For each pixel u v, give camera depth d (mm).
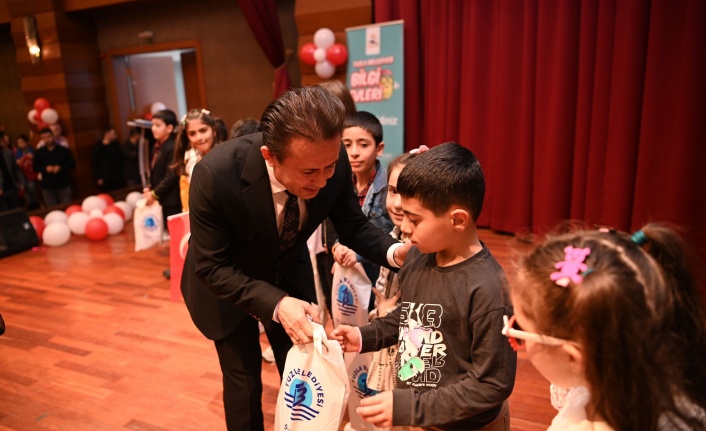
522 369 2414
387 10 4891
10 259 4602
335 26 5242
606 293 685
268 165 1318
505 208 4578
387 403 1051
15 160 6750
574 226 910
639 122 3631
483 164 4688
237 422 1565
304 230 1474
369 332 1294
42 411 2285
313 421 1289
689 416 747
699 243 3443
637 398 696
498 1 4285
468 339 1081
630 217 3793
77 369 2633
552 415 2082
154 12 7227
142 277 3980
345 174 1504
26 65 7547
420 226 1089
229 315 1509
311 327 1264
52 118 7367
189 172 3236
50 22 7211
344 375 1284
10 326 3193
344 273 1838
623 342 683
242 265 1488
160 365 2641
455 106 4746
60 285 3893
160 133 4055
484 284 1050
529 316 782
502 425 1223
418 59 4922
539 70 4070
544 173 4184
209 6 6855
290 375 1315
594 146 3859
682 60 3312
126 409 2273
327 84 2268
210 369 2584
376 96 5012
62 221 5332
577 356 729
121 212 5582
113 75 7840
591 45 3766
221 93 7094
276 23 6113
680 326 766
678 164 3422
